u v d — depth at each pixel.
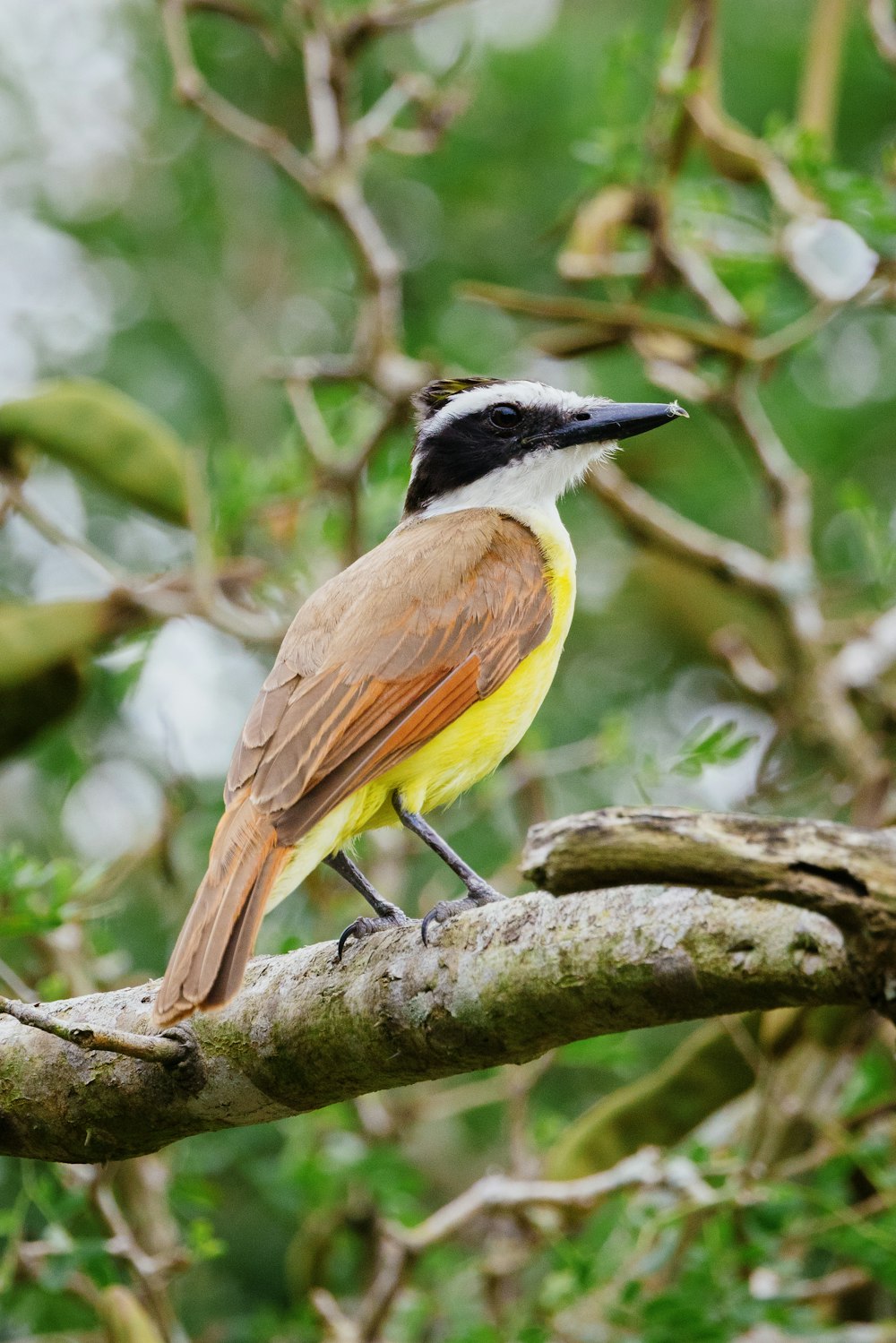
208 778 14.79
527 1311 10.88
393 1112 11.93
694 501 17.47
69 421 11.70
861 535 14.61
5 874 9.23
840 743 12.49
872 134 17.84
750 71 17.84
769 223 13.48
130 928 14.49
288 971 6.99
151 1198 10.87
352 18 12.88
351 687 8.62
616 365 16.66
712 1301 9.13
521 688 9.46
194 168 19.02
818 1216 10.26
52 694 11.32
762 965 5.62
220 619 11.75
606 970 5.98
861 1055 10.14
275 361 14.39
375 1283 10.71
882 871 5.06
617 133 12.42
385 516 13.09
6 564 17.17
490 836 14.71
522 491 11.00
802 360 17.72
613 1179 9.70
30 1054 7.25
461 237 18.28
